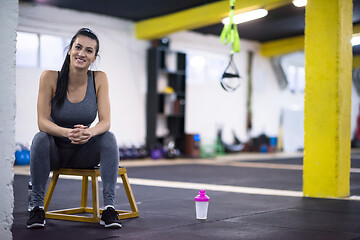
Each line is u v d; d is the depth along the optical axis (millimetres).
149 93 10266
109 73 9688
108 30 9617
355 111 15484
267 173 6891
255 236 2443
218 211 3301
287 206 3590
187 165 8422
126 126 9992
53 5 8711
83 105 2752
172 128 10688
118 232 2488
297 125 13320
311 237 2445
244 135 12367
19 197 3963
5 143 1907
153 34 9664
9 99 1913
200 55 11375
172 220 2891
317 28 4188
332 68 4094
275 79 12984
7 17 1907
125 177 2982
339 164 4098
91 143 2691
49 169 2643
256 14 7402
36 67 8516
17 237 2326
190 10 8695
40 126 2631
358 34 6879
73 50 2668
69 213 3070
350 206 3609
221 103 11789
